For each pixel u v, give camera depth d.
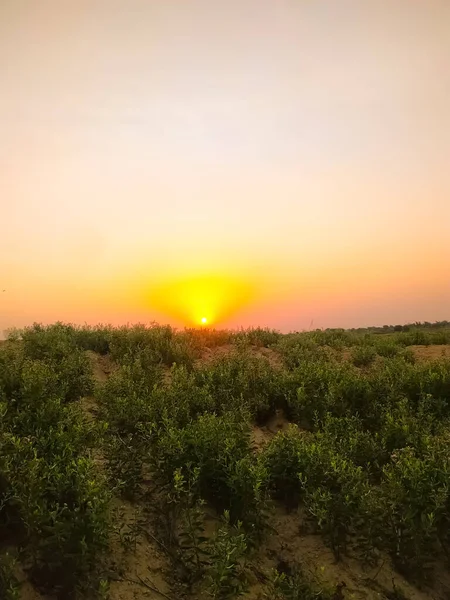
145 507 4.51
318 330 18.72
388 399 7.05
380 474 5.18
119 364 9.73
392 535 4.08
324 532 4.13
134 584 3.65
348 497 4.05
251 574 3.90
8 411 5.38
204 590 3.67
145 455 4.74
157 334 11.73
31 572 3.52
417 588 3.96
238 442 4.96
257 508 4.16
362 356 11.60
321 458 4.54
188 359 10.48
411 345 16.66
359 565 4.11
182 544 3.88
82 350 10.37
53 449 4.39
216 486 4.54
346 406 6.84
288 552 4.24
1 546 3.70
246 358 9.59
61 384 6.85
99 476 4.20
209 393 7.05
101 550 3.61
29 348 9.21
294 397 7.05
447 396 7.43
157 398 6.26
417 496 4.04
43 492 3.63
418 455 5.16
